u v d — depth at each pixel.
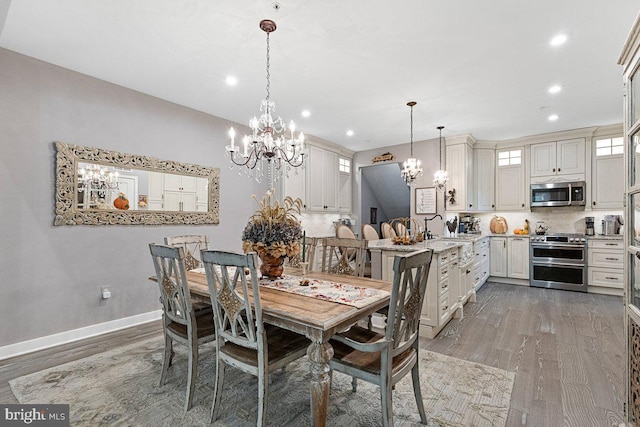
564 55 2.68
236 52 2.63
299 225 2.38
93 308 3.09
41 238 2.78
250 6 2.06
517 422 1.79
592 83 3.23
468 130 4.99
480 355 2.65
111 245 3.22
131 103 3.37
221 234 4.26
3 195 2.59
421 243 3.72
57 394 2.05
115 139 3.25
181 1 2.01
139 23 2.24
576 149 4.99
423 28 2.31
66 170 2.90
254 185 4.70
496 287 5.18
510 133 5.18
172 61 2.79
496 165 5.68
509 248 5.46
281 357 1.71
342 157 6.23
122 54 2.67
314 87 3.32
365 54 2.66
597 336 3.05
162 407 1.91
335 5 2.05
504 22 2.23
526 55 2.68
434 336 3.05
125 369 2.38
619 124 4.64
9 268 2.62
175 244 2.87
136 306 3.40
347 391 2.11
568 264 4.93
